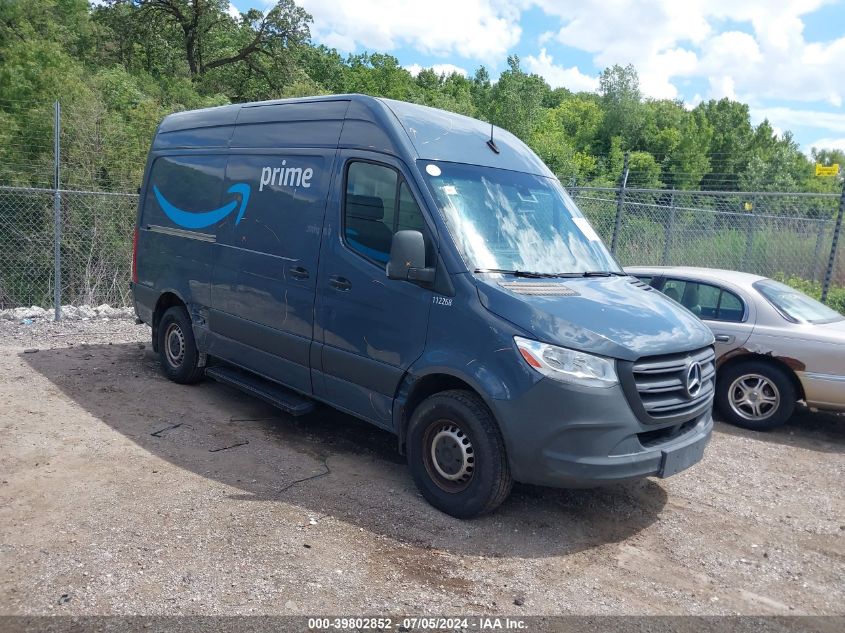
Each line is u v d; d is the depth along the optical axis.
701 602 3.72
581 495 5.02
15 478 4.62
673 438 4.43
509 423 4.09
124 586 3.42
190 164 6.98
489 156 5.35
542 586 3.74
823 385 6.50
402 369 4.66
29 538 3.84
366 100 5.23
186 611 3.25
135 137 20.39
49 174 18.08
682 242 12.59
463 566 3.88
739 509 5.00
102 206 17.03
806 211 14.38
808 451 6.38
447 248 4.50
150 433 5.70
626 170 10.57
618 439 4.05
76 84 22.14
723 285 7.26
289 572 3.66
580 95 84.75
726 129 63.25
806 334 6.63
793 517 4.91
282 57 43.78
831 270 9.65
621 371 4.06
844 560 4.31
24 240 16.86
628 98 56.66
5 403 6.19
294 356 5.58
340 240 5.17
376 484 4.95
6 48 25.03
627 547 4.31
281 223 5.69
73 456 5.07
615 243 10.70
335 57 62.09
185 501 4.43
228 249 6.26
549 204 5.39
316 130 5.58
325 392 5.37
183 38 43.19
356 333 5.00
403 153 4.85
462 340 4.32
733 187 42.12
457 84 72.44
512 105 47.38
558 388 3.97
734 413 6.99
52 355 8.11
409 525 4.32
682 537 4.50
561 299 4.38
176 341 7.18
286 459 5.33
